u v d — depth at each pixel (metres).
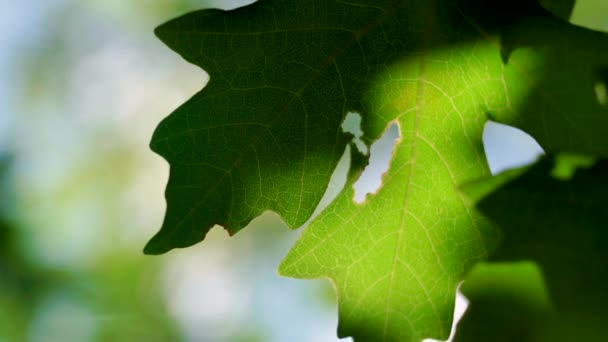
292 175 0.46
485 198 0.43
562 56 0.46
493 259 0.43
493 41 0.46
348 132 0.46
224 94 0.46
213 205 0.45
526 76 0.46
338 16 0.46
